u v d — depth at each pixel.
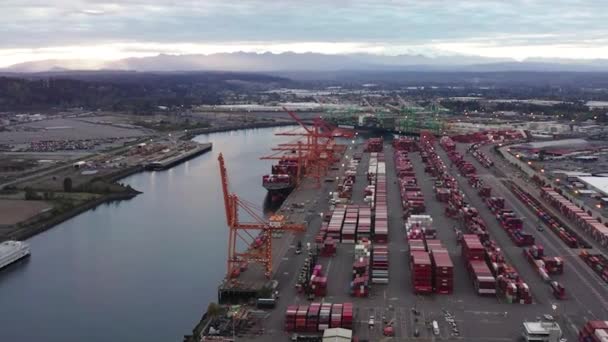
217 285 169.50
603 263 161.62
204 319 136.75
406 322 127.38
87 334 141.00
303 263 167.88
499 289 146.12
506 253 176.00
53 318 149.88
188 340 127.00
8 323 147.12
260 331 124.69
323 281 142.62
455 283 151.38
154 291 166.00
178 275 178.12
